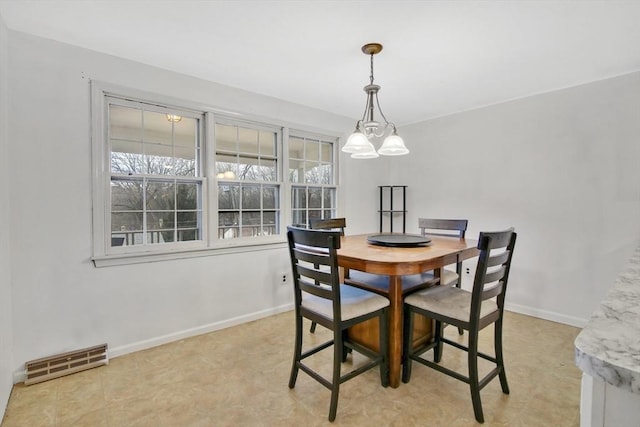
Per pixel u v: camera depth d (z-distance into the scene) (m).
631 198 2.62
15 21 1.88
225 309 2.91
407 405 1.77
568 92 2.92
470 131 3.61
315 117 3.64
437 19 1.87
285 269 3.33
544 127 3.07
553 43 2.15
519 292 3.24
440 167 3.90
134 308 2.43
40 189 2.06
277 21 1.91
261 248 3.14
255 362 2.27
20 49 1.99
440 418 1.67
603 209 2.75
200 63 2.48
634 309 0.70
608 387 0.52
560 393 1.88
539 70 2.58
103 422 1.65
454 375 1.75
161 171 2.62
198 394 1.89
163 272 2.57
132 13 1.83
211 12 1.82
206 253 2.79
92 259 2.24
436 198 3.96
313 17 1.87
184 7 1.77
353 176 4.07
